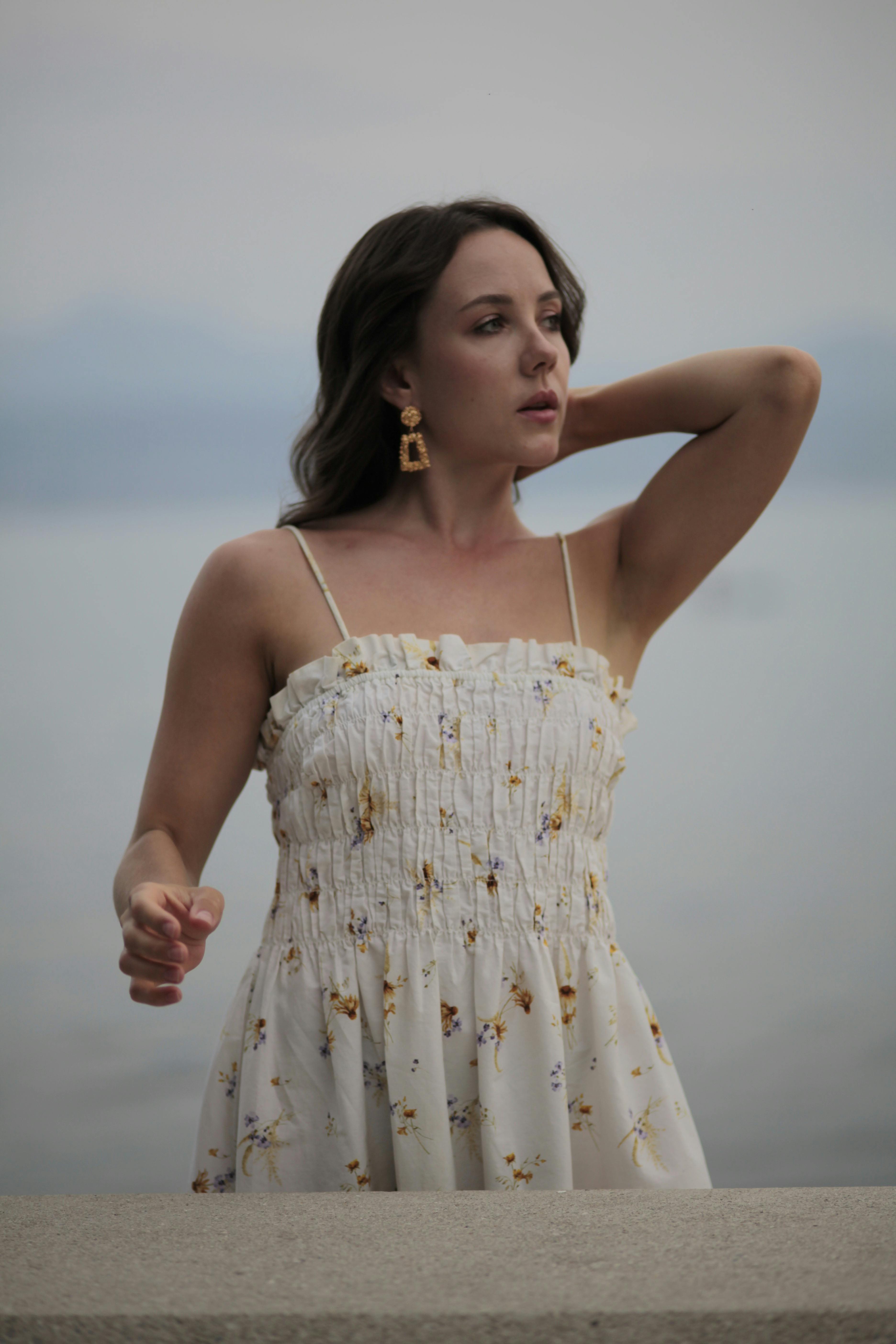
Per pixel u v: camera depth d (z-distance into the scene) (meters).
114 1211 1.46
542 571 2.43
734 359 2.48
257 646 2.28
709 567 2.50
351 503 2.55
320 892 2.14
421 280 2.35
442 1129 2.00
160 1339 1.05
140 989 1.79
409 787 2.12
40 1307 1.08
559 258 2.50
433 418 2.40
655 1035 2.18
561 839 2.17
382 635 2.24
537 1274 1.16
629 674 2.52
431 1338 1.04
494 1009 2.05
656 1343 1.04
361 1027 2.07
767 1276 1.13
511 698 2.17
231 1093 2.16
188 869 2.26
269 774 2.33
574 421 2.64
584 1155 2.08
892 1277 1.12
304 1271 1.18
